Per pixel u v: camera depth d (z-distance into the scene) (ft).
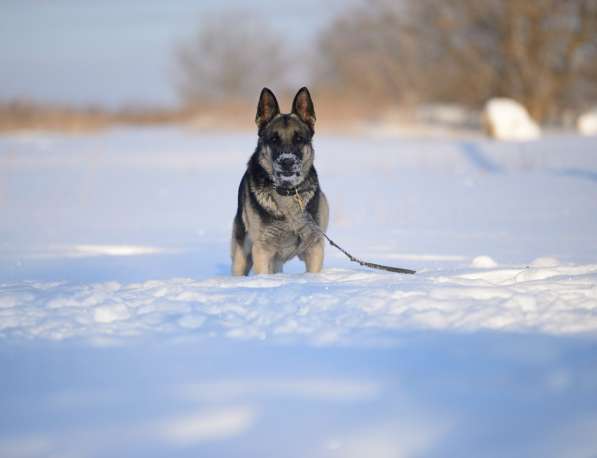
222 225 50.49
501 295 21.90
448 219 49.49
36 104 189.98
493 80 181.88
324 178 76.07
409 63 191.72
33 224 51.29
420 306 20.61
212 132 172.76
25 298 23.35
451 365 15.52
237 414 13.32
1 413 13.60
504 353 16.14
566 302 20.79
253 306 21.53
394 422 12.86
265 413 13.34
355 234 44.29
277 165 27.12
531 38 171.22
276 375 15.29
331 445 12.09
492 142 114.62
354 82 199.41
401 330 18.40
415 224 47.83
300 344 17.58
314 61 269.44
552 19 169.07
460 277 25.27
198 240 43.96
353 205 57.36
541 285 23.08
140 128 217.15
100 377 15.48
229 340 18.19
